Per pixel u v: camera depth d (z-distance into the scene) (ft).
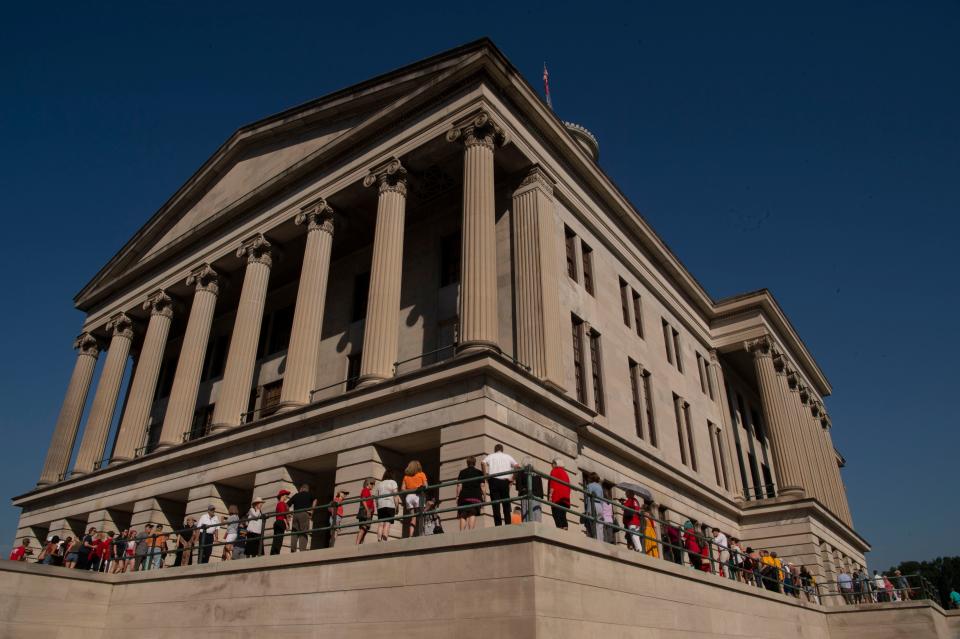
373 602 46.68
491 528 42.65
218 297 123.85
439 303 93.35
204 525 64.34
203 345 108.58
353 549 49.19
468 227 75.66
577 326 93.91
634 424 101.14
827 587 120.78
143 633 62.34
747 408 163.02
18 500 122.01
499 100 85.10
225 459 87.71
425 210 101.14
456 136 82.69
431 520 58.70
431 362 89.66
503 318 83.71
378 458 72.02
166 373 136.56
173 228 130.00
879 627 95.55
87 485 108.68
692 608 58.90
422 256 99.09
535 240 84.12
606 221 109.50
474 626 41.27
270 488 79.56
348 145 96.32
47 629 63.16
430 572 44.65
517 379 68.03
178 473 93.81
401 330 95.61
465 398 65.57
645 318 117.19
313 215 97.55
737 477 136.26
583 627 42.96
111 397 122.21
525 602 39.68
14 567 62.49
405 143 88.94
